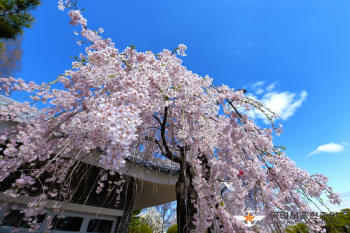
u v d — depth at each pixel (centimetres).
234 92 231
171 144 347
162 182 365
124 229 366
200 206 242
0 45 362
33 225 255
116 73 184
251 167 213
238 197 334
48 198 297
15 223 276
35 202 252
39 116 271
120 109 108
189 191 286
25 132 249
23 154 226
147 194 463
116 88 184
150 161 330
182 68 230
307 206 222
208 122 251
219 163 284
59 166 264
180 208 260
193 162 279
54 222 306
